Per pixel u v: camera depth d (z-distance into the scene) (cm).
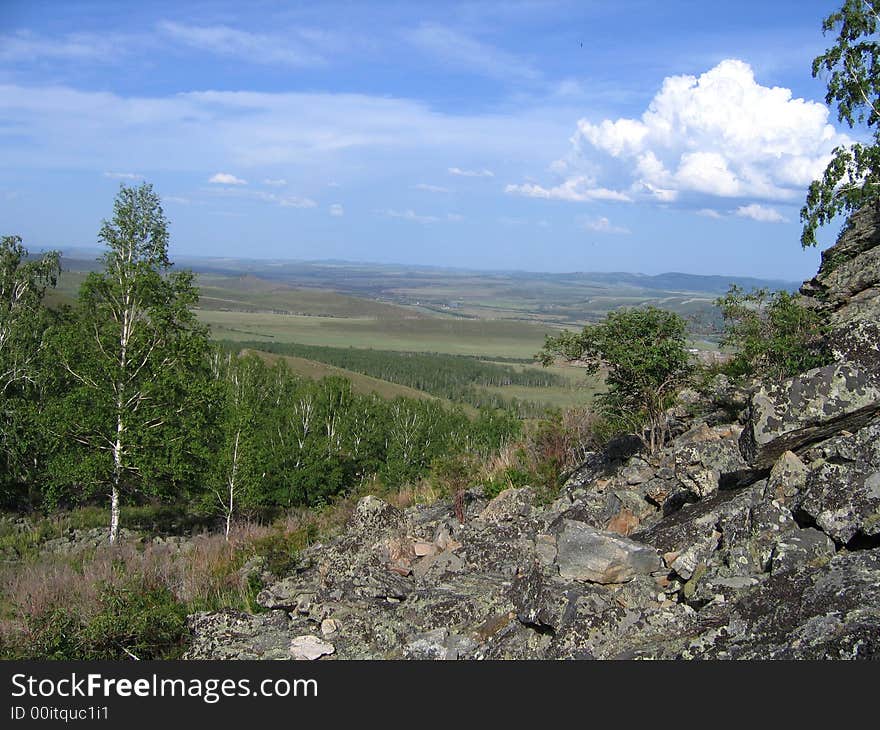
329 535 1575
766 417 983
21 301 4466
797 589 752
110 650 1049
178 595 1398
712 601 821
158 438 3234
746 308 1466
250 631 1080
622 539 939
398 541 1268
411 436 4931
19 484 3894
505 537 1234
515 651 867
